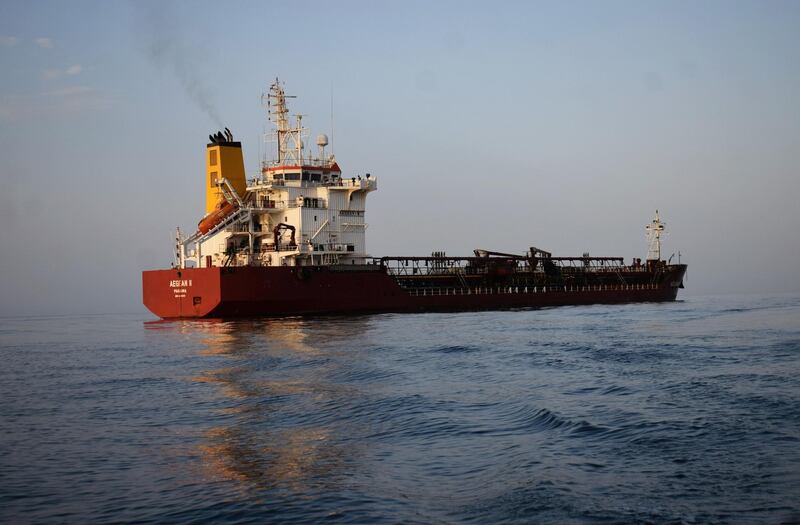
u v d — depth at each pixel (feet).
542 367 138.92
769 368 130.21
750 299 527.81
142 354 177.68
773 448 75.46
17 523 60.18
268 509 61.98
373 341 186.09
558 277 359.25
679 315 288.71
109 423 96.84
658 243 413.39
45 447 84.23
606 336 197.77
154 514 61.52
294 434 88.38
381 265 291.38
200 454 79.77
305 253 277.03
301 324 238.89
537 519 58.59
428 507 61.98
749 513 58.75
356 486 67.67
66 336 265.13
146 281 277.23
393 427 90.74
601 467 71.51
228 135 284.82
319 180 294.87
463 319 262.06
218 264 276.82
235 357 161.17
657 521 57.62
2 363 171.12
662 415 91.81
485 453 77.82
